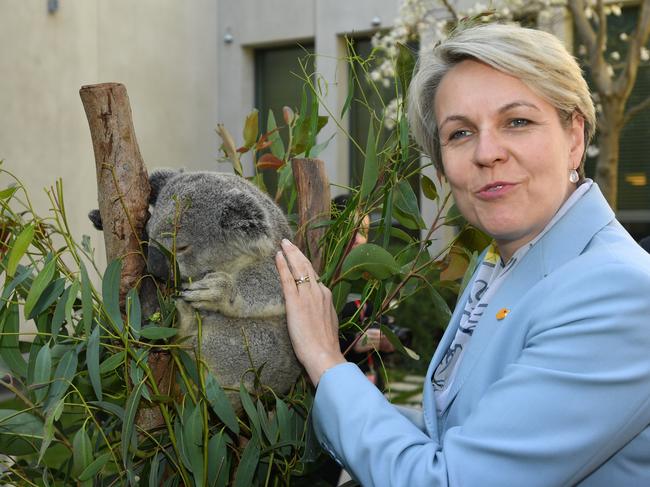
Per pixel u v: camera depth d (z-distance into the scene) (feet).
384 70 24.34
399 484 4.66
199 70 32.60
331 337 5.88
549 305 4.58
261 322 6.94
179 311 6.63
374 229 8.00
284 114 8.66
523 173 4.96
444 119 5.20
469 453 4.47
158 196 7.55
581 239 4.94
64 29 25.80
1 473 6.45
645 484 4.49
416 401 22.00
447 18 25.14
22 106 24.27
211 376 5.96
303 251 7.06
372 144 6.90
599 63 20.97
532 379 4.38
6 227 6.63
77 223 26.27
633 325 4.27
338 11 30.91
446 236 26.89
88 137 26.94
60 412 5.42
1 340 6.57
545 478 4.30
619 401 4.23
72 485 6.57
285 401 6.97
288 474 6.66
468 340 5.65
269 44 33.37
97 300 6.12
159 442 6.39
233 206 6.89
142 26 29.45
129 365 6.19
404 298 7.75
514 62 4.83
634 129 28.58
